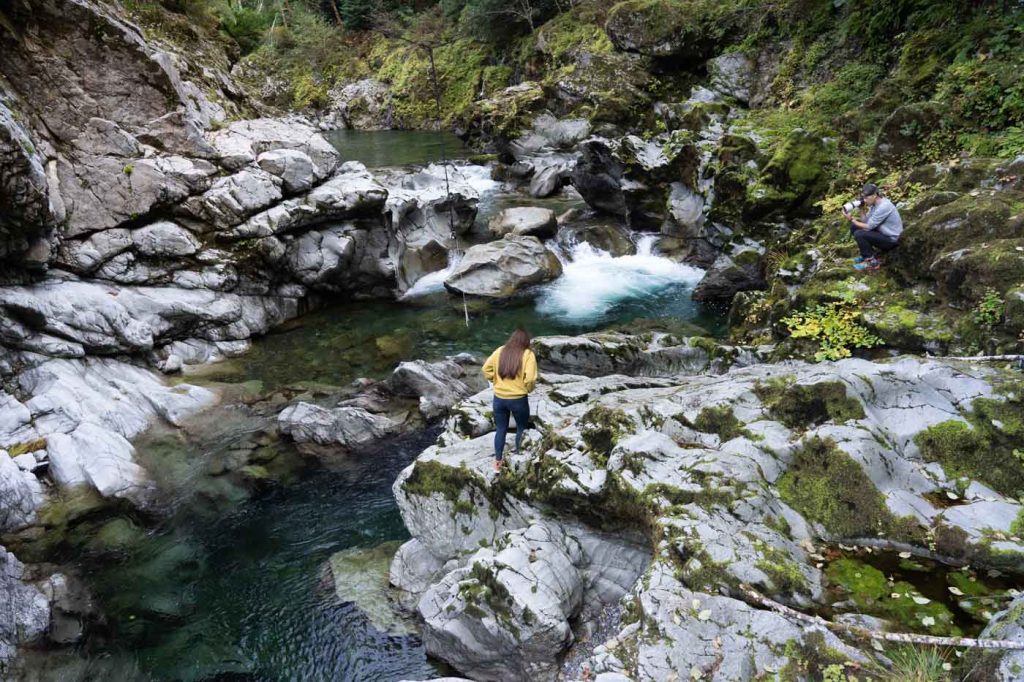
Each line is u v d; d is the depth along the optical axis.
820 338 9.06
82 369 11.02
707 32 22.23
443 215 18.55
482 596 5.64
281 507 8.76
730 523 5.18
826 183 13.55
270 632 6.79
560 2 36.53
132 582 7.52
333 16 52.31
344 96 47.00
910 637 4.07
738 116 18.11
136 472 9.33
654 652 4.47
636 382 8.55
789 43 20.06
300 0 50.31
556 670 5.38
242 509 8.73
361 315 14.91
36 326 10.91
